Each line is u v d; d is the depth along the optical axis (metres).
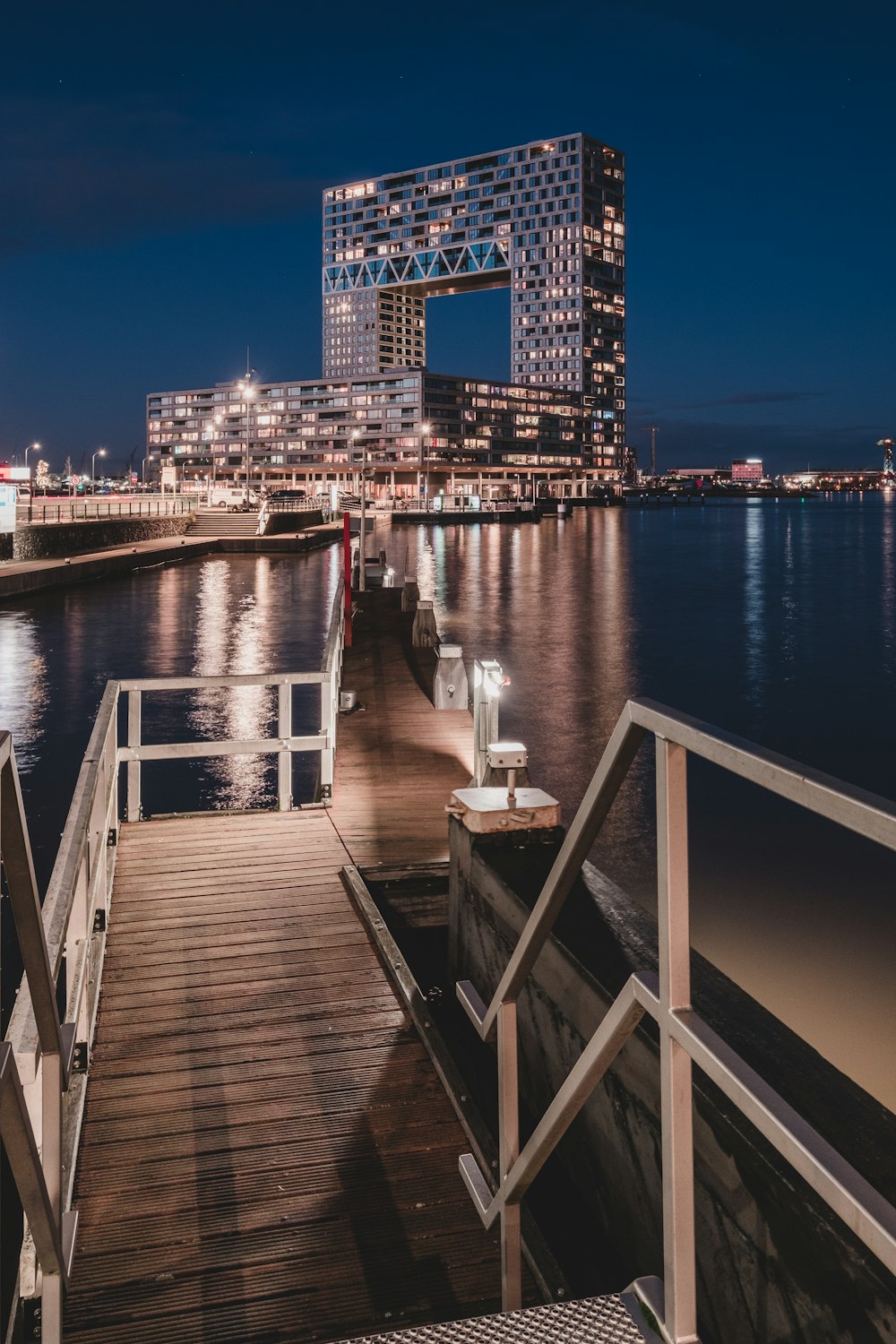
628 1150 3.52
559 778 15.23
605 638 32.88
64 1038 2.71
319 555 71.50
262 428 198.75
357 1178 3.91
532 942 2.39
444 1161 4.02
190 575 53.72
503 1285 2.63
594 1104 3.83
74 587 45.84
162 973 5.64
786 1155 1.32
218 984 5.52
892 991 8.47
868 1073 7.23
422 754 11.56
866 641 32.75
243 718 19.53
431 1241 3.58
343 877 7.12
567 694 22.98
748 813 13.62
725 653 29.84
